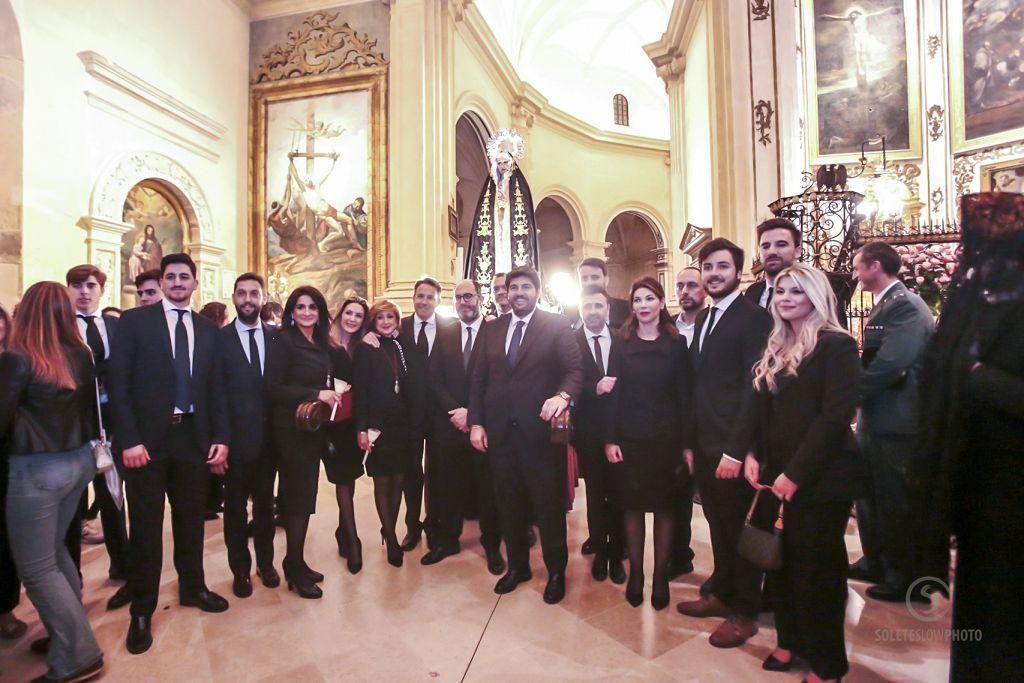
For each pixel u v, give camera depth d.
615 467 2.90
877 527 3.01
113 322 3.60
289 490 3.07
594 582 3.15
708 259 2.71
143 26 8.10
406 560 3.54
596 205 19.44
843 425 1.99
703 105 10.55
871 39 9.30
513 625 2.66
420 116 9.64
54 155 6.71
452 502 3.61
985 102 8.89
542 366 3.00
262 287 3.21
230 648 2.48
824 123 9.35
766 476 2.22
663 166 20.48
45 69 6.62
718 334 2.64
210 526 4.32
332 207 9.96
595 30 18.80
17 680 2.28
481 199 8.20
